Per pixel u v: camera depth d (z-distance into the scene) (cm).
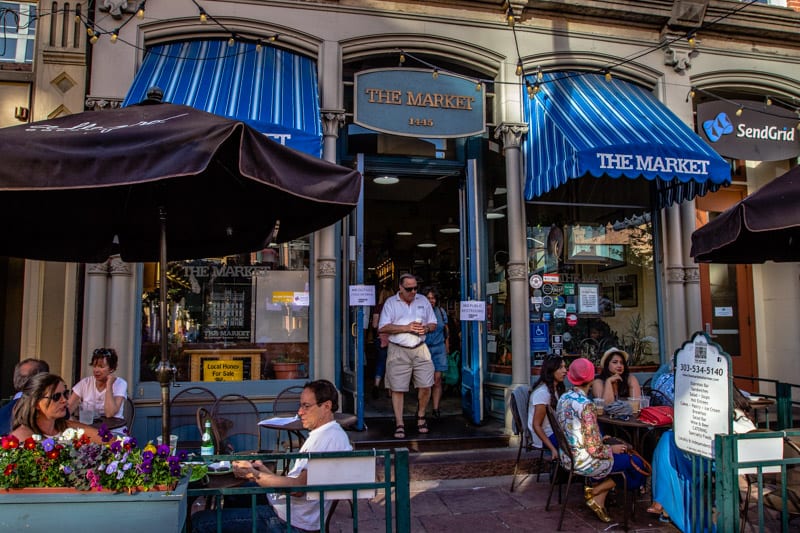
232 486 372
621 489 555
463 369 776
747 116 819
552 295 775
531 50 767
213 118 317
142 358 654
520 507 544
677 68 803
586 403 489
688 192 748
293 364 683
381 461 617
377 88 696
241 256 687
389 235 1198
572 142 638
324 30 707
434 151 811
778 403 684
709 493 412
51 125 317
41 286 657
